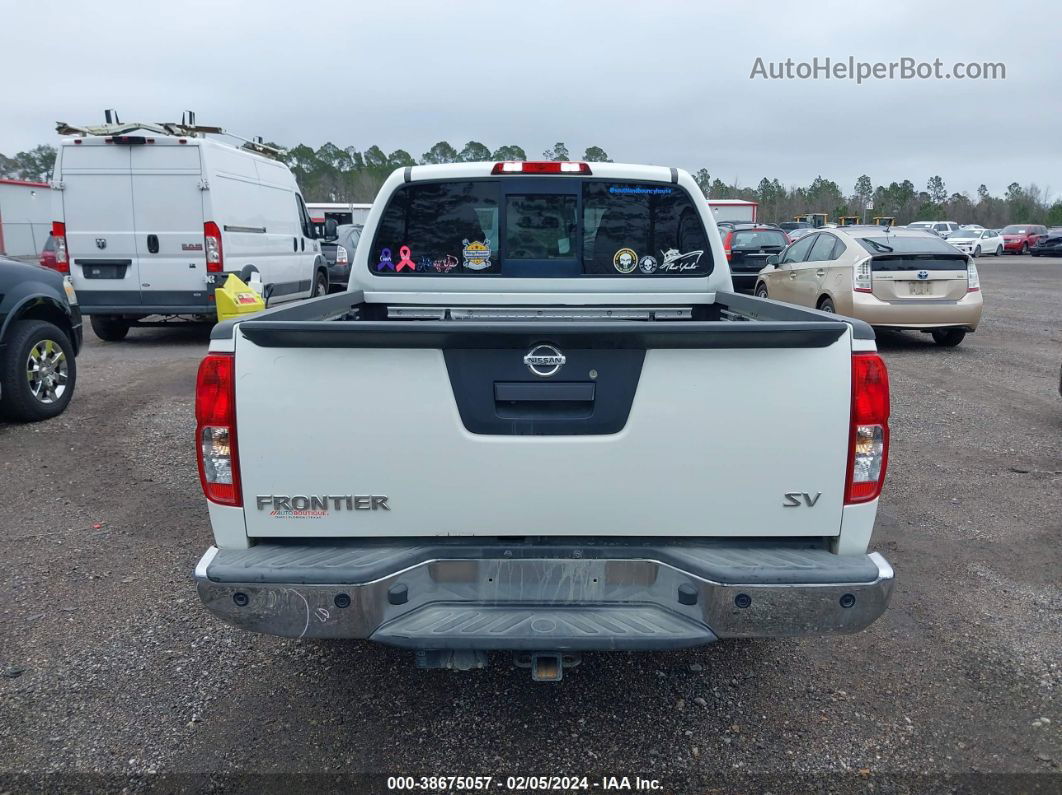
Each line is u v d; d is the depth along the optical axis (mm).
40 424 7262
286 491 2680
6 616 3918
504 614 2689
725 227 20891
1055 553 4688
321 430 2643
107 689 3346
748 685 3428
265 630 2633
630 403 2645
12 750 2969
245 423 2643
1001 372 9758
